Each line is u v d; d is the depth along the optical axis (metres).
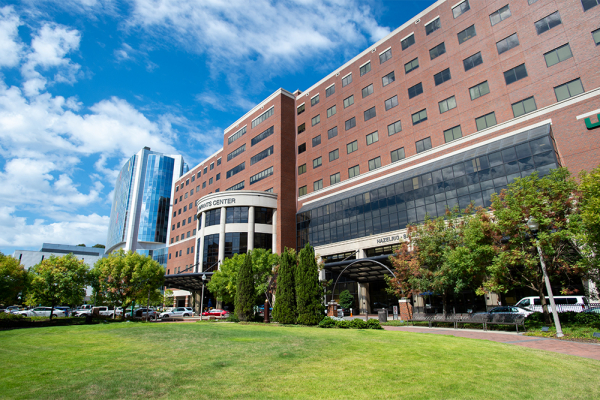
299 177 53.31
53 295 34.22
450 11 38.03
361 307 39.12
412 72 40.59
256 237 49.84
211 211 53.34
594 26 27.72
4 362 9.41
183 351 10.98
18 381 7.35
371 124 44.00
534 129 29.20
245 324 24.20
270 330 17.78
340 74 49.88
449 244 24.50
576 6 28.89
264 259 33.06
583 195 17.16
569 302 22.42
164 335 15.22
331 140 49.09
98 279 37.88
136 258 39.44
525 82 30.95
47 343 13.22
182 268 76.44
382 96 43.44
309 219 47.91
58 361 9.50
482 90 33.91
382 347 11.67
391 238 36.34
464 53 36.00
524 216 18.55
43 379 7.52
